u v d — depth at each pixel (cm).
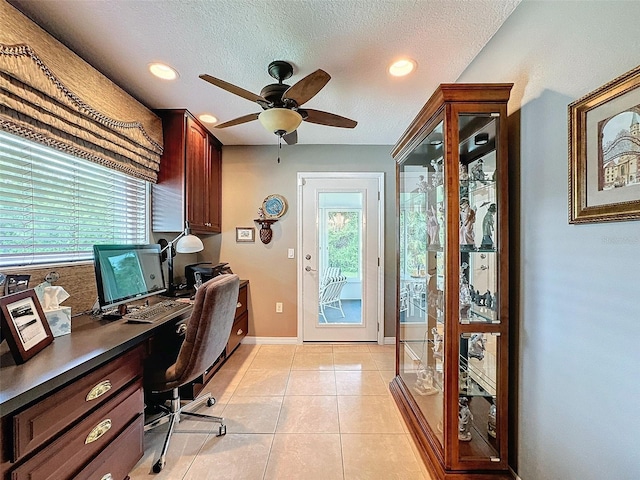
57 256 178
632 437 95
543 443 134
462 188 163
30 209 160
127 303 212
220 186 357
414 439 187
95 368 123
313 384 262
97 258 170
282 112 182
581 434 114
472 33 165
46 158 170
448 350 155
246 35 165
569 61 119
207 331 170
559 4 123
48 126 155
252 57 184
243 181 362
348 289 370
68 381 108
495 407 157
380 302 367
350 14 150
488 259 162
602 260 105
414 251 228
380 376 278
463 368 164
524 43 144
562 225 123
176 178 262
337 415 216
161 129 259
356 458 174
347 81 213
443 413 159
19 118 140
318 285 365
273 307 366
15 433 90
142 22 154
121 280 187
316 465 169
